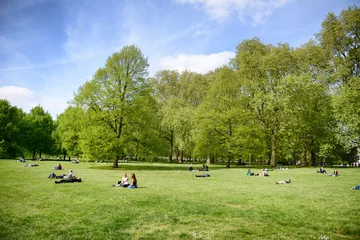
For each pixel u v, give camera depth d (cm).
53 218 1071
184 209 1249
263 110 5459
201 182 2398
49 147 6912
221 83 5234
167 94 7544
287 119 5169
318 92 4731
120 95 4075
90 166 4406
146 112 4253
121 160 7388
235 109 5009
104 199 1445
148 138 4275
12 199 1412
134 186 1909
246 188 2003
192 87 6950
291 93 4662
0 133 6025
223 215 1159
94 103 4159
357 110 3697
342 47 4266
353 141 3866
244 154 4806
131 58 4269
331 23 4328
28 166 3803
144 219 1077
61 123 5466
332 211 1245
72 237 858
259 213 1198
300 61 5019
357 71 4256
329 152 4816
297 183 2394
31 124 6894
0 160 5138
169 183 2267
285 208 1302
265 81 5112
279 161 8562
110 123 4119
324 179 2762
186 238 864
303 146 5488
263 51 5422
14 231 903
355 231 947
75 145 5247
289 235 907
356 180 2620
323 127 4850
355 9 4041
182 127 6041
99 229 945
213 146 5044
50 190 1719
